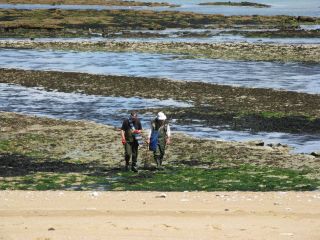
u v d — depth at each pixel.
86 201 74.25
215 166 100.88
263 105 167.50
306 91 190.88
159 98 182.38
